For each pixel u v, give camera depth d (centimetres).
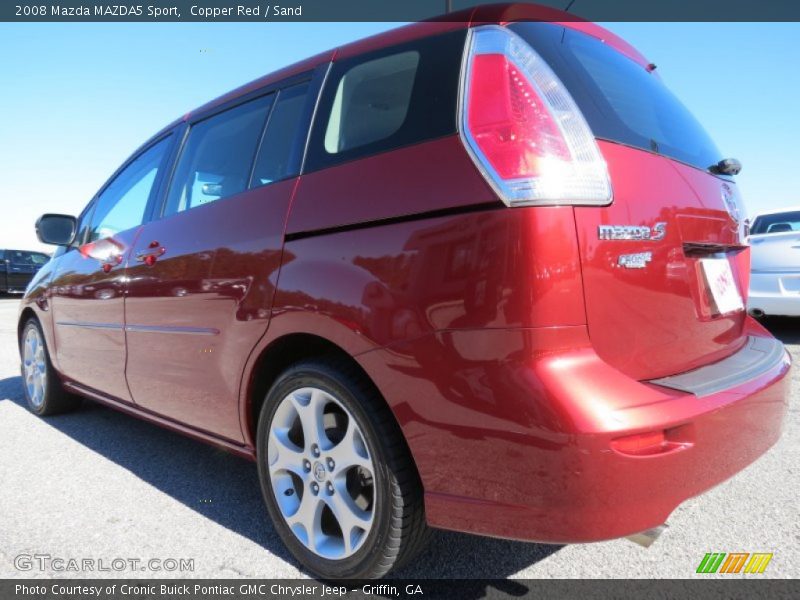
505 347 141
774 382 183
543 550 208
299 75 227
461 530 153
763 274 561
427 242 155
